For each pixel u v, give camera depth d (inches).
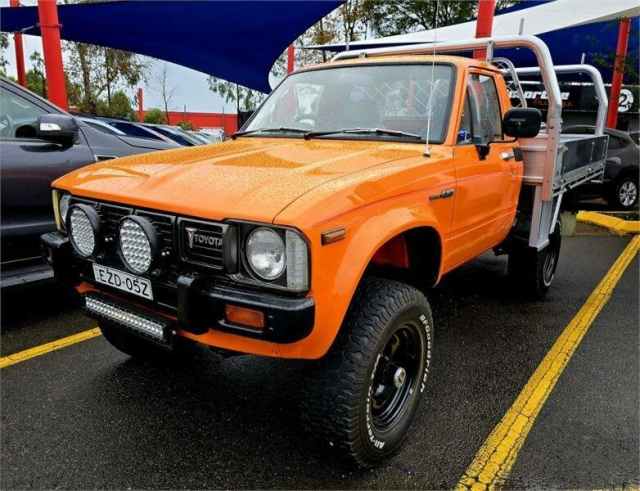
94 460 98.6
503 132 145.1
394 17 649.0
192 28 384.8
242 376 131.4
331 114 133.4
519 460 101.1
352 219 84.0
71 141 159.0
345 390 86.3
